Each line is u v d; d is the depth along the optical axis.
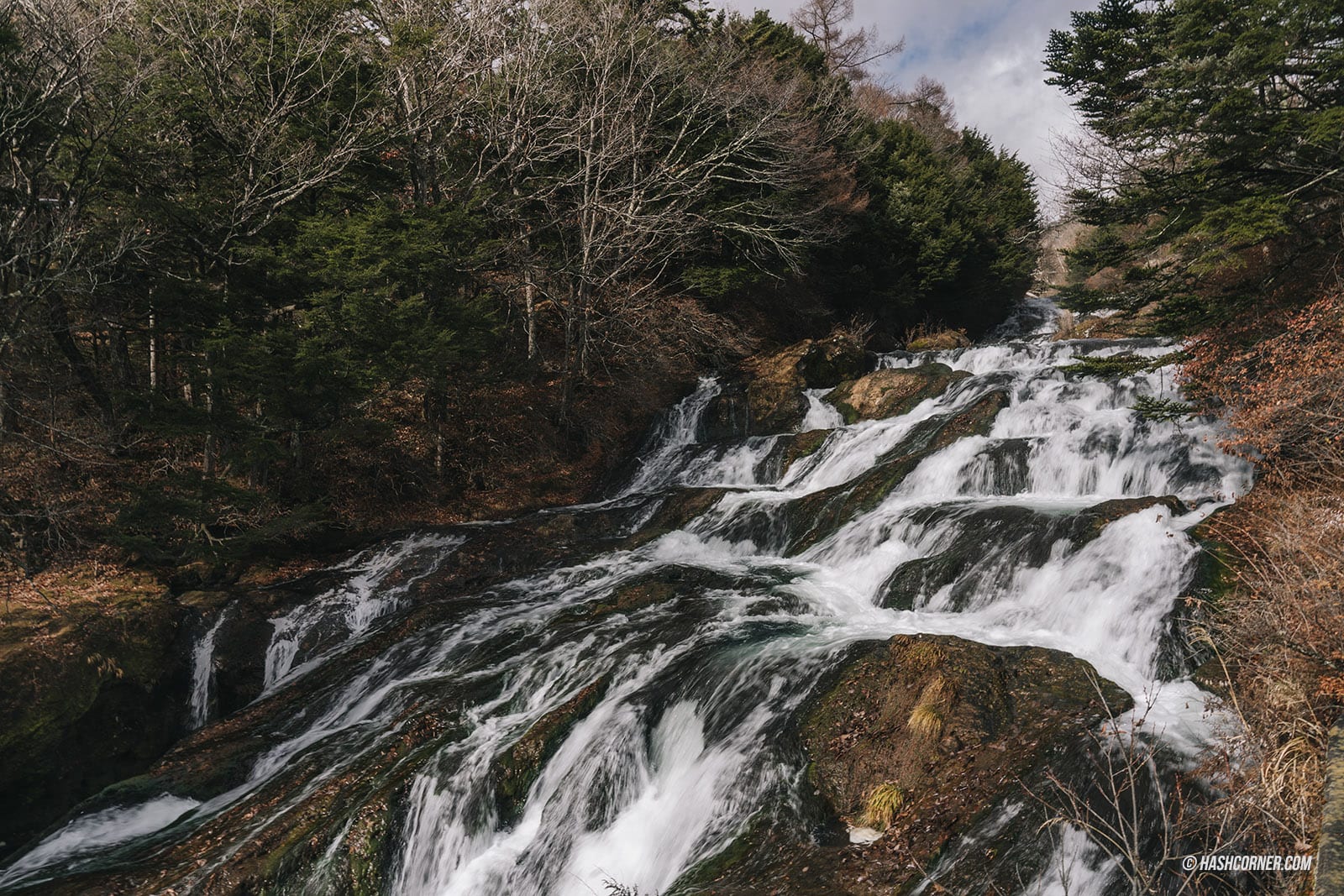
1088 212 16.56
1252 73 13.20
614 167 24.27
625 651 11.18
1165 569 9.95
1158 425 14.09
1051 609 10.57
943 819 7.09
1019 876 6.21
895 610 12.08
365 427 17.48
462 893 8.58
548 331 27.48
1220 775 6.52
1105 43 16.48
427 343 17.16
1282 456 10.85
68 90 14.52
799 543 15.61
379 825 8.76
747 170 26.12
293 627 14.87
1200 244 14.98
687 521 17.77
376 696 11.85
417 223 18.08
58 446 15.95
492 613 14.10
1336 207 14.51
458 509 20.94
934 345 33.12
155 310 15.62
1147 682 8.83
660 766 9.39
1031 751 7.46
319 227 16.70
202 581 15.69
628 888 8.00
